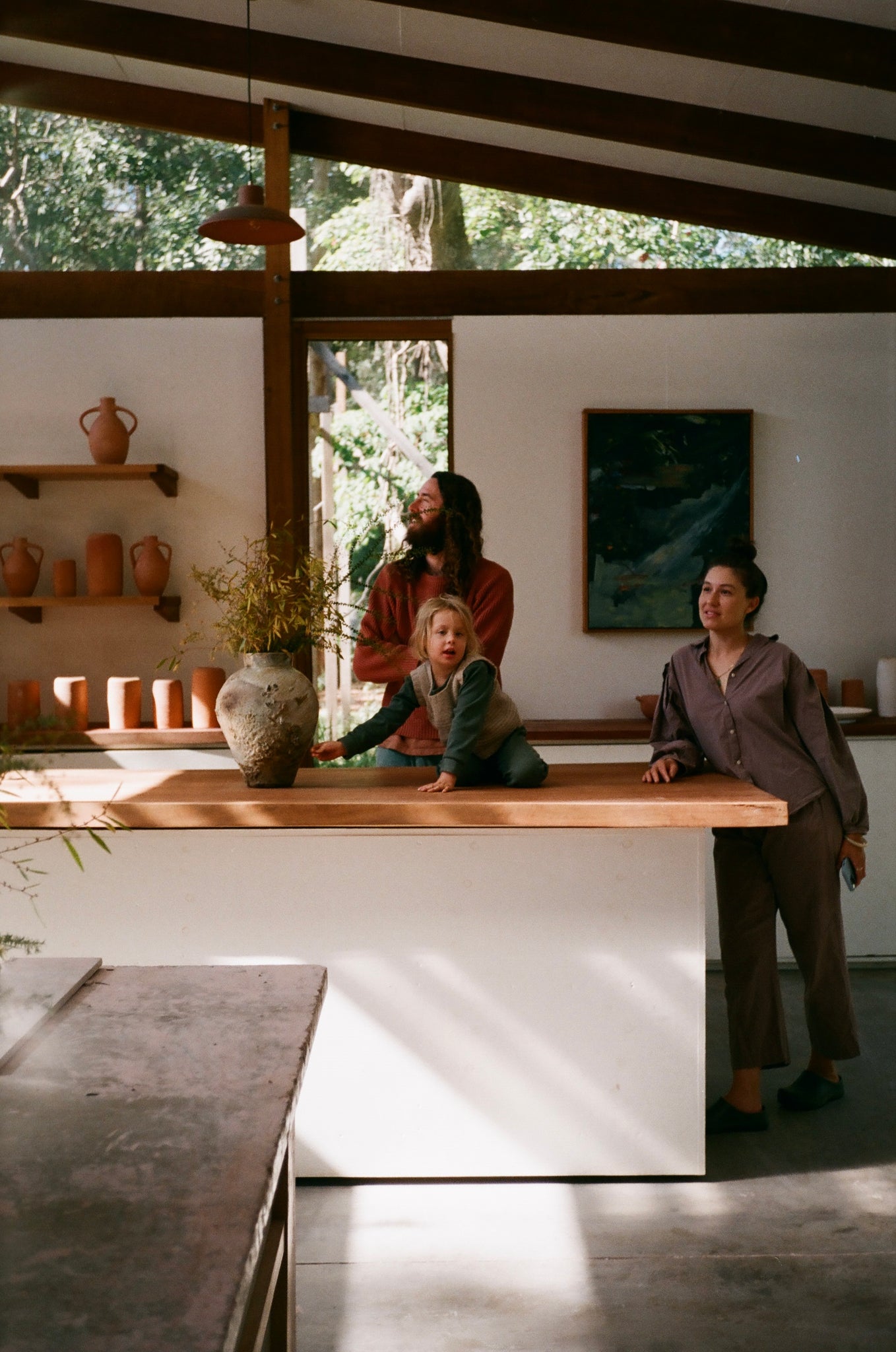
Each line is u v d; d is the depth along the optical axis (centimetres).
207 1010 159
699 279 518
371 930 283
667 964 283
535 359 516
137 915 285
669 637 521
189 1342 85
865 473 521
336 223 516
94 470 487
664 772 313
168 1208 105
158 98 509
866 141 463
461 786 299
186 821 271
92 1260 97
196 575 302
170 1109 126
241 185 510
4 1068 138
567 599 520
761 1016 317
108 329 510
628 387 517
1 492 513
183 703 512
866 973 477
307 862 283
